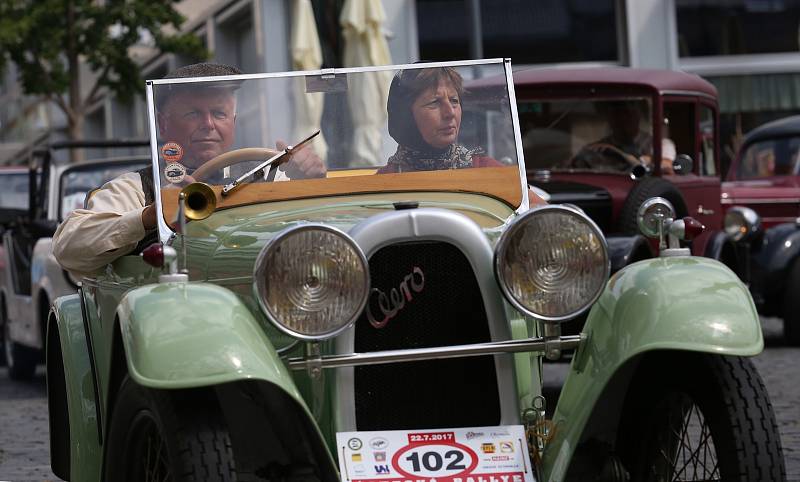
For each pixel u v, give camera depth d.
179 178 5.13
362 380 4.51
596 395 4.36
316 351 4.35
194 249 4.96
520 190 5.23
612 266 9.38
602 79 12.28
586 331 4.57
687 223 4.79
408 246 4.51
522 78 12.49
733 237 13.05
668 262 4.61
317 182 5.19
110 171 12.89
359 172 5.25
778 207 15.54
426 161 5.27
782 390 10.08
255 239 4.70
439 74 5.30
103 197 5.64
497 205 5.12
